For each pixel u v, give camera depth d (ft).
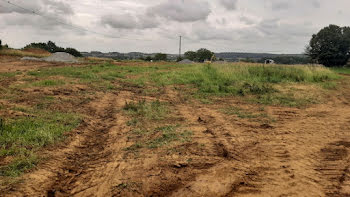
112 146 14.74
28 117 17.87
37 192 9.70
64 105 23.02
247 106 27.17
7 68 50.75
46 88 29.37
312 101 30.71
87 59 108.37
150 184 10.68
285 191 10.23
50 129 15.89
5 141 13.61
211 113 23.44
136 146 14.70
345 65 142.61
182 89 36.86
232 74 47.42
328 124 20.62
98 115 21.31
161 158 13.15
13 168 11.07
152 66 74.90
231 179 11.12
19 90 27.20
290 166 12.53
